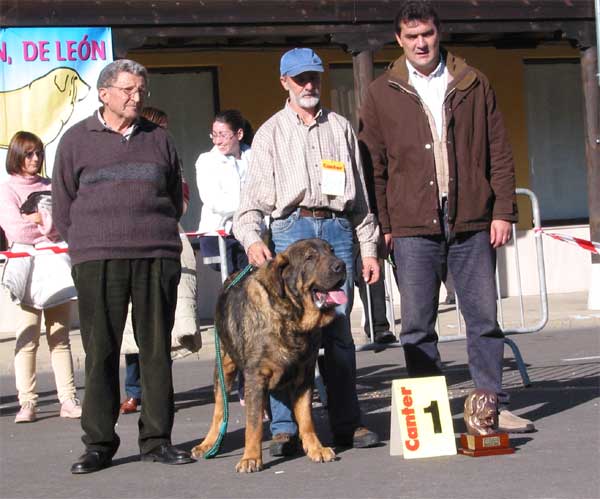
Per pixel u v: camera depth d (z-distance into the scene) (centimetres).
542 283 1001
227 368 694
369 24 1467
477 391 679
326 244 635
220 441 683
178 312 855
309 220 681
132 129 675
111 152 669
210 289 1617
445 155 702
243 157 962
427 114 702
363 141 720
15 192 868
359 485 603
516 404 848
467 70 708
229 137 948
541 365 1083
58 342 878
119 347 677
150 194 670
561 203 1917
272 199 686
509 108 1880
